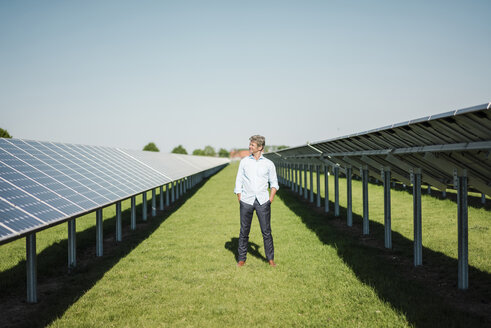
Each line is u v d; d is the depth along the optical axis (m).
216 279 5.86
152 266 6.64
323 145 11.01
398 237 8.71
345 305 4.77
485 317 4.31
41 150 7.75
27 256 5.02
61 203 5.39
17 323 4.38
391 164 7.74
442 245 7.81
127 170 10.96
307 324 4.24
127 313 4.60
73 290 5.49
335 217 11.73
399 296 4.98
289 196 18.05
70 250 6.52
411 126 5.00
